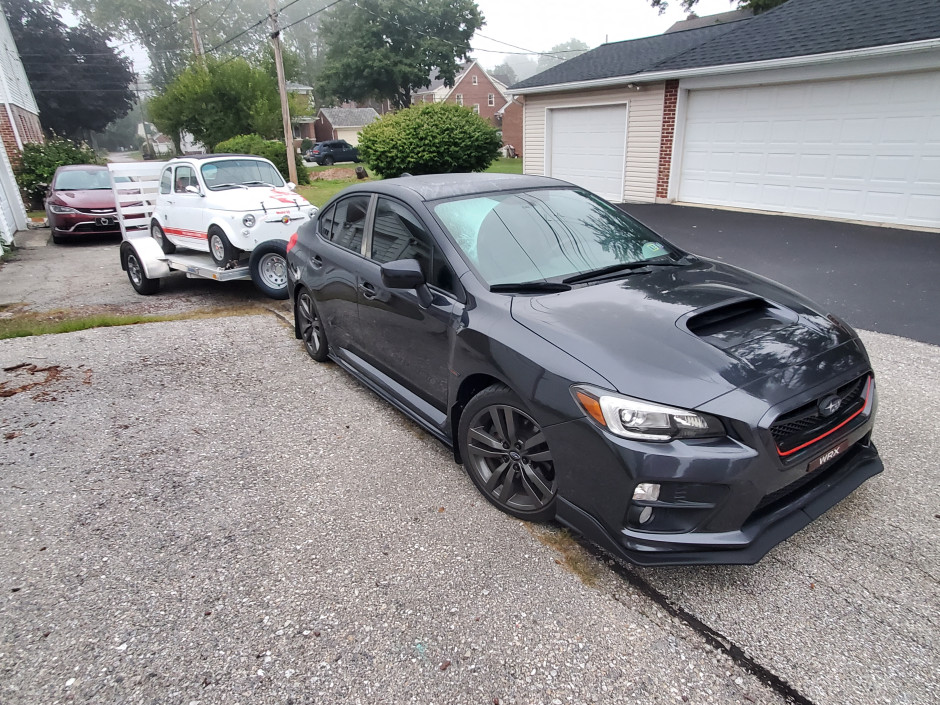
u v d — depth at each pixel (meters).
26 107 23.72
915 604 2.39
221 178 7.98
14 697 2.07
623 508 2.35
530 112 15.70
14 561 2.77
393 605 2.45
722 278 3.30
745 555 2.32
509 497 2.96
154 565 2.72
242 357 5.32
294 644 2.27
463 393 3.16
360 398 4.43
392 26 55.50
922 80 8.88
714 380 2.34
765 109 10.91
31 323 6.57
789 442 2.38
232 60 29.34
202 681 2.12
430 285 3.35
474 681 2.10
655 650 2.21
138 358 5.32
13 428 4.05
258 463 3.56
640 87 12.81
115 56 66.50
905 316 5.73
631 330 2.62
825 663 2.14
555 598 2.47
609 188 14.31
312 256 4.70
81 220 12.84
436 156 17.22
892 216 9.65
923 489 3.12
